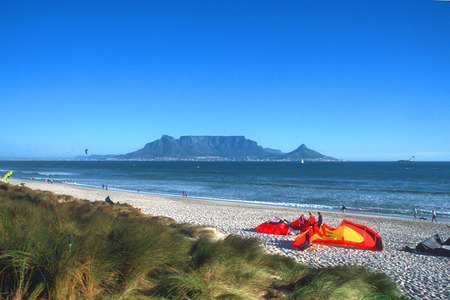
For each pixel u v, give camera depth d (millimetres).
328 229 12688
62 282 3773
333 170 130250
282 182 62375
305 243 11664
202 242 6660
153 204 28516
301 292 4695
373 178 78188
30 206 9469
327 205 31016
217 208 26281
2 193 16141
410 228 18781
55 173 93500
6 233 4633
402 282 7762
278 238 13742
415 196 38969
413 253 11562
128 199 32438
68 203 14547
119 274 4566
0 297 3477
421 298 6559
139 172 105562
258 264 6586
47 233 4992
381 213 26734
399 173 104250
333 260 9984
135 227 7082
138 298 3941
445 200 35250
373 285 5711
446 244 11766
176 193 41875
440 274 8648
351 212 26859
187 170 125250
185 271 5016
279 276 6121
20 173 89562
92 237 5227
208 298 4066
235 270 5395
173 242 6195
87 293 3895
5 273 3875
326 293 4727
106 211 13602
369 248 11953
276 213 23906
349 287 5098
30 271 3867
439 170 129250
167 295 4102
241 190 45719
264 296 4711
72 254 4215
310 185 54812
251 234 14492
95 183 57656
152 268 4875
